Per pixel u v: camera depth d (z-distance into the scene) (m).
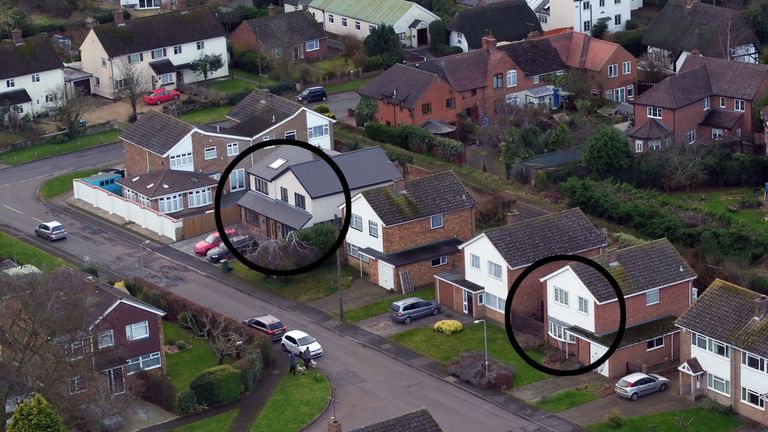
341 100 149.75
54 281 87.31
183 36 154.12
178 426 86.12
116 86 150.62
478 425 85.56
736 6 168.38
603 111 141.62
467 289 99.75
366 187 113.25
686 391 88.44
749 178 125.06
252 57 157.38
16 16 169.12
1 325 83.19
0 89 144.25
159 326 91.50
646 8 175.38
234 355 94.69
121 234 118.62
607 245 102.12
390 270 104.75
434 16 163.00
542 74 143.75
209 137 122.38
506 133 127.62
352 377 92.50
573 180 118.38
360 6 166.75
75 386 85.38
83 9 177.00
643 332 91.69
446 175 109.25
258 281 108.00
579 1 162.38
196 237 117.38
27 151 138.12
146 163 124.12
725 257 105.38
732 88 132.50
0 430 80.50
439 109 137.50
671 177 123.38
